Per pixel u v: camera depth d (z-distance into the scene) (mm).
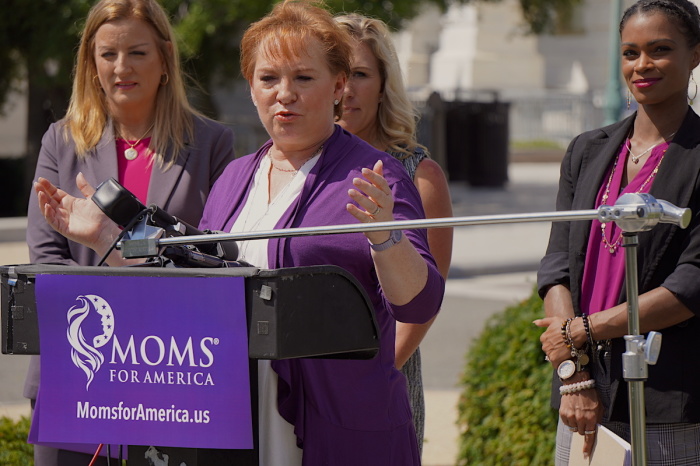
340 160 4148
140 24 5422
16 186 24984
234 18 19438
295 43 4043
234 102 33750
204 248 3994
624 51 4629
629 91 4680
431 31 46281
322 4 4543
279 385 3949
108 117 5590
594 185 4668
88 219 4340
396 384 4156
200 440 3463
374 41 5523
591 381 4500
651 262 4383
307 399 3953
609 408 4473
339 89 4277
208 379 3439
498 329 7371
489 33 44750
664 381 4359
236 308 3367
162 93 5562
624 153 4672
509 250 20094
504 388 6945
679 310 4266
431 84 45469
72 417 3604
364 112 5539
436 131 22797
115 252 4348
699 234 4297
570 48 47750
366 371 4008
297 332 3357
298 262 4023
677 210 3395
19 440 6590
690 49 4535
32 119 24609
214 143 5609
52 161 5570
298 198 4098
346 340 3473
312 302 3391
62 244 5320
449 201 5566
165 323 3479
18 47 22391
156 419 3512
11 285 3707
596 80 47031
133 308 3514
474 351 7477
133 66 5395
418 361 5477
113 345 3547
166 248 3691
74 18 20391
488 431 6984
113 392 3559
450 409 10188
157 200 5391
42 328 3629
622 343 4441
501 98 43125
